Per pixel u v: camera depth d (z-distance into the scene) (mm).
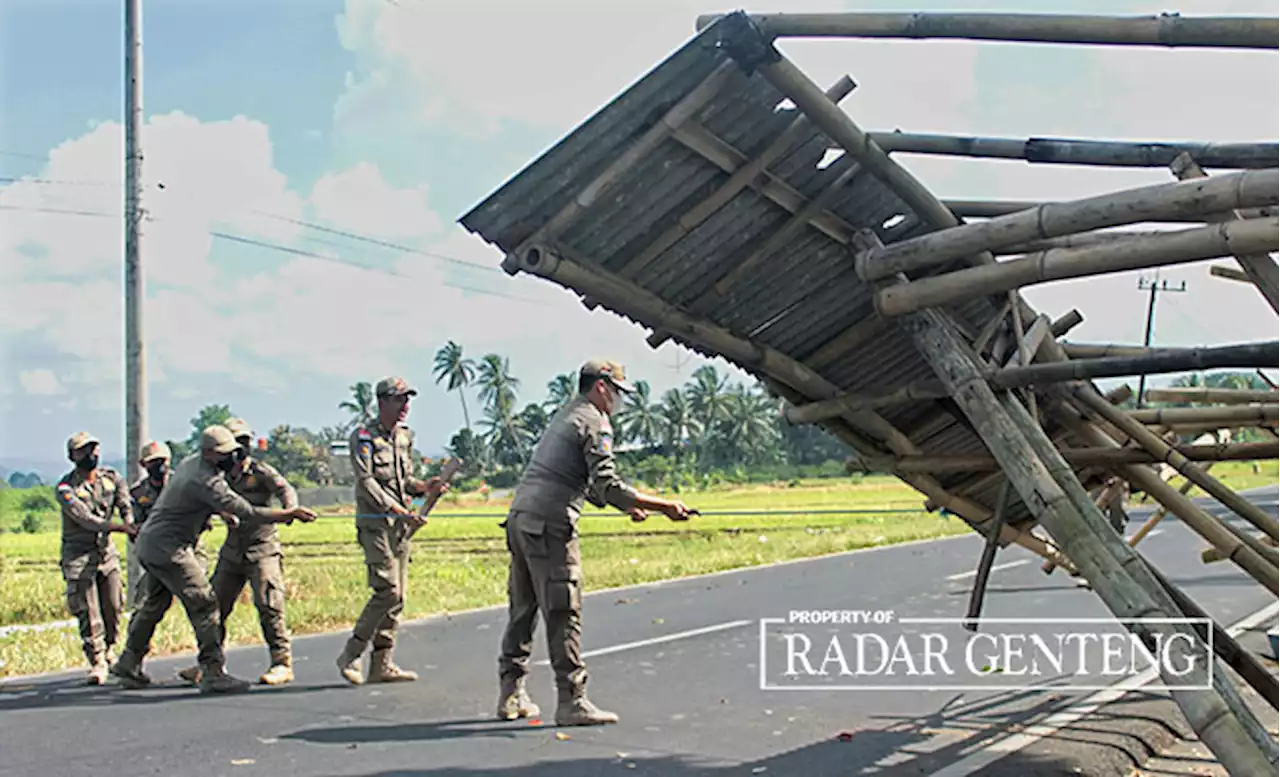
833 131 4590
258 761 5594
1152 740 6039
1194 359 4227
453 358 92125
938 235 4688
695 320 5355
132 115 12586
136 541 7738
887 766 5465
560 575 6258
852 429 6172
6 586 15258
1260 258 4176
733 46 4254
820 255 5227
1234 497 5422
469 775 5320
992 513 6613
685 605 11953
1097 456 5449
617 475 6109
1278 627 8227
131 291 12445
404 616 11414
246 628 10492
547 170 4660
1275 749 3822
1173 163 4648
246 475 7863
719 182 4859
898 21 4195
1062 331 5582
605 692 7324
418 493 7797
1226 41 3807
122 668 7641
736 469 83562
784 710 6754
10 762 5625
